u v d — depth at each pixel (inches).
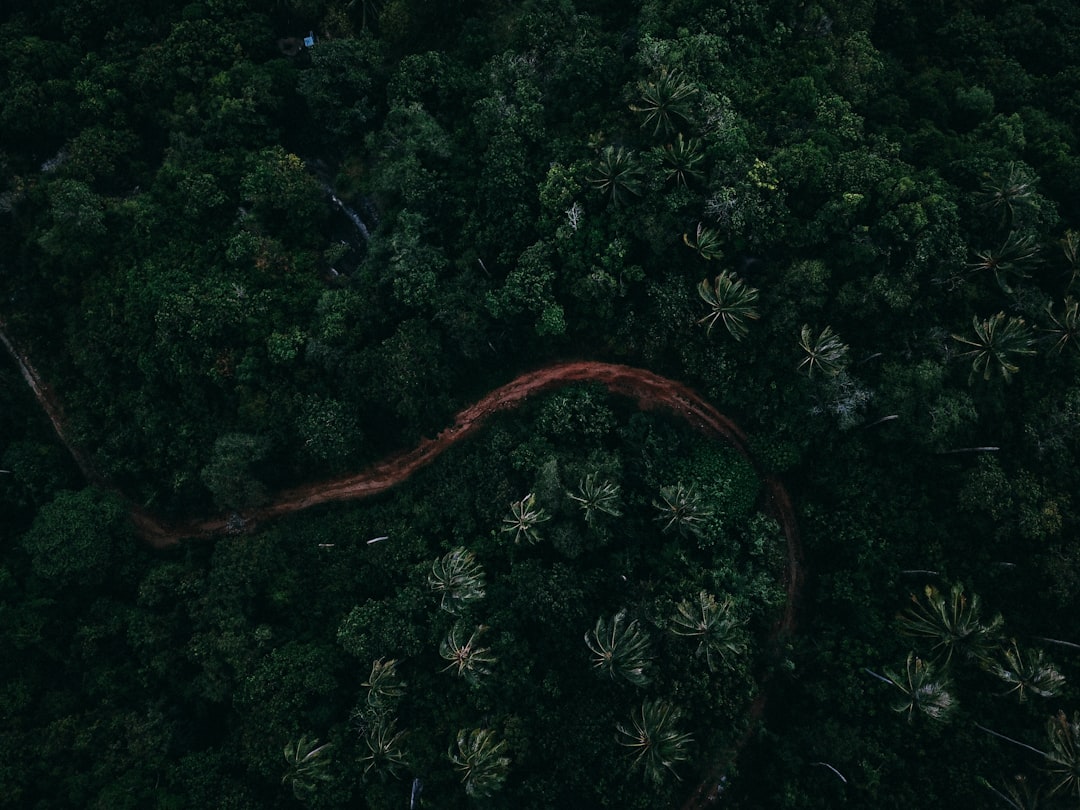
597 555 1888.5
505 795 1744.6
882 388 1753.2
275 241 1984.5
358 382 1934.1
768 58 1940.2
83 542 1920.5
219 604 1953.7
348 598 1989.4
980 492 1681.8
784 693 1845.5
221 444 1910.7
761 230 1758.1
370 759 1711.4
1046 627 1648.6
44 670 1913.1
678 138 1754.4
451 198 1987.0
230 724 1893.5
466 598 1759.4
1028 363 1744.6
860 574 1788.9
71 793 1739.7
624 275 1865.2
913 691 1551.4
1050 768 1491.1
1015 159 1819.6
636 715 1697.8
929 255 1694.1
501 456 1977.1
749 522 1879.9
